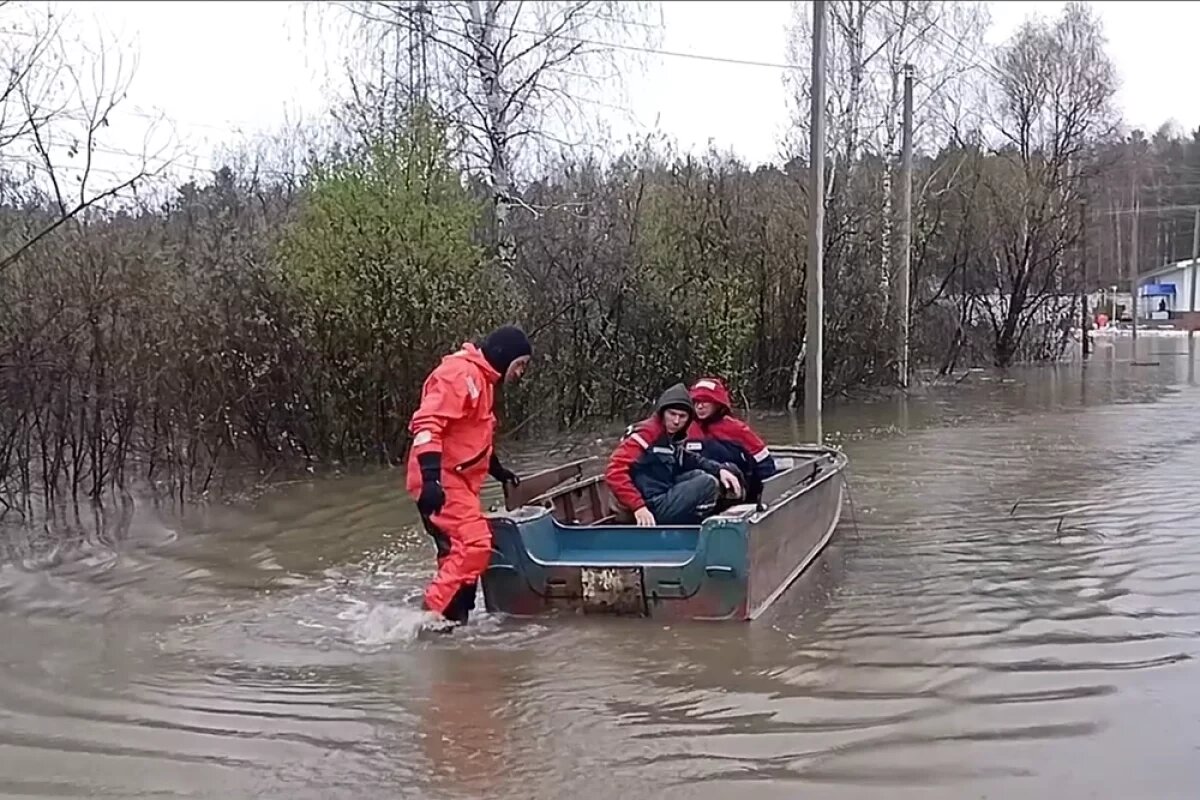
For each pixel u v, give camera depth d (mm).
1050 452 14430
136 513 11352
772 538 7750
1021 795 4848
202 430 13094
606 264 18578
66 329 11984
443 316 14148
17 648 7102
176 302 13023
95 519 11070
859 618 7398
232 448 13453
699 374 19203
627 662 6637
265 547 9898
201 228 14758
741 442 8875
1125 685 6078
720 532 7234
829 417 19203
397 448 14195
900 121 27531
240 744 5535
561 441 16609
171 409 12953
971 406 20625
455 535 7398
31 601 8234
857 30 25656
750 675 6375
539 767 5211
